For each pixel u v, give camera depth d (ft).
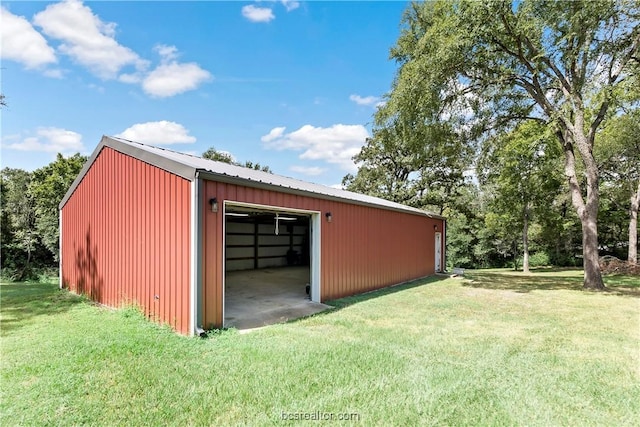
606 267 53.42
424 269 45.70
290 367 12.19
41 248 63.57
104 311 21.33
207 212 17.26
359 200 30.32
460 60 33.37
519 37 32.63
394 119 39.55
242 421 8.82
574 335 17.03
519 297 28.86
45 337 15.48
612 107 32.81
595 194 34.40
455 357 13.62
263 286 34.78
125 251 21.62
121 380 10.96
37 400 9.71
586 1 28.91
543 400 10.07
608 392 10.65
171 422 8.73
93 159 25.93
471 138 42.57
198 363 12.50
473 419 8.99
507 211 57.36
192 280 16.39
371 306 24.32
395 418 8.98
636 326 18.97
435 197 74.23
